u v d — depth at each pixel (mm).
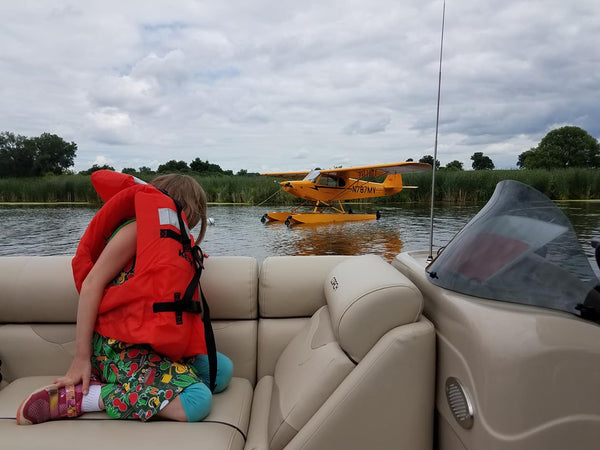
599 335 846
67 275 1640
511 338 878
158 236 1200
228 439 1103
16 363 1600
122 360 1182
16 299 1607
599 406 847
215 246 8555
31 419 1134
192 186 1460
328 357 1168
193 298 1262
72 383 1176
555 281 941
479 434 913
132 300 1167
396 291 1106
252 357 1653
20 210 18094
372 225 12555
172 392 1151
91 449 1015
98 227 1280
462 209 17359
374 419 1069
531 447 855
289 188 15625
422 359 1081
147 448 1020
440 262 1255
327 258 1793
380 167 16016
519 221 1080
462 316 999
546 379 851
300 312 1708
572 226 1000
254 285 1699
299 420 1101
